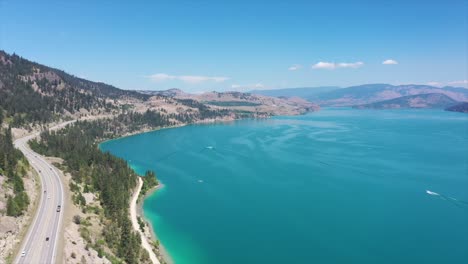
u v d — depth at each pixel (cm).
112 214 15912
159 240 15638
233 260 14238
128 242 13275
